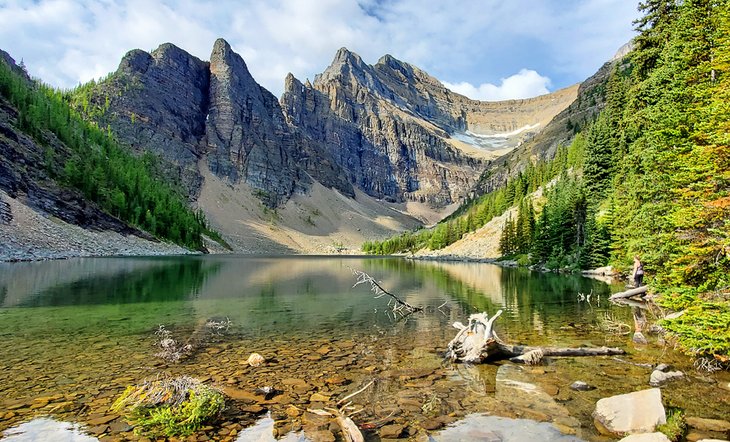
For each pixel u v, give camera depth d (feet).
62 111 494.18
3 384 33.06
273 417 27.35
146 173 568.82
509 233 297.53
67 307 75.10
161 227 420.77
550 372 37.32
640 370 37.58
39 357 41.63
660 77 90.33
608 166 187.83
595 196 187.83
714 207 38.70
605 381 34.55
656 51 110.83
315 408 28.96
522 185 392.06
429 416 27.63
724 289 39.70
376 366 39.65
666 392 31.01
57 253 219.00
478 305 82.07
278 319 66.69
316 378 35.81
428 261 352.90
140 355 42.83
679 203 47.85
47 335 52.29
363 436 24.57
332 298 95.71
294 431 25.20
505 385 33.86
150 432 24.77
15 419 26.30
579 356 42.75
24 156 313.73
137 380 34.45
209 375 36.32
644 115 95.66
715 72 61.67
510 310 74.74
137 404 28.12
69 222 299.79
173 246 409.08
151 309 75.05
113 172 411.75
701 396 30.09
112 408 28.14
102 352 43.86
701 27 69.92
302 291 110.93
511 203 395.96
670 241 47.24
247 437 24.36
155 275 148.05
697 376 34.91
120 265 189.78
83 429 24.98
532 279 144.97
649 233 78.54
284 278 158.30
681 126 55.21
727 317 34.04
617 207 142.00
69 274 135.44
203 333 54.95
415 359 42.32
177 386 29.04
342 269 228.02
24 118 354.13
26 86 451.94
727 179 39.06
